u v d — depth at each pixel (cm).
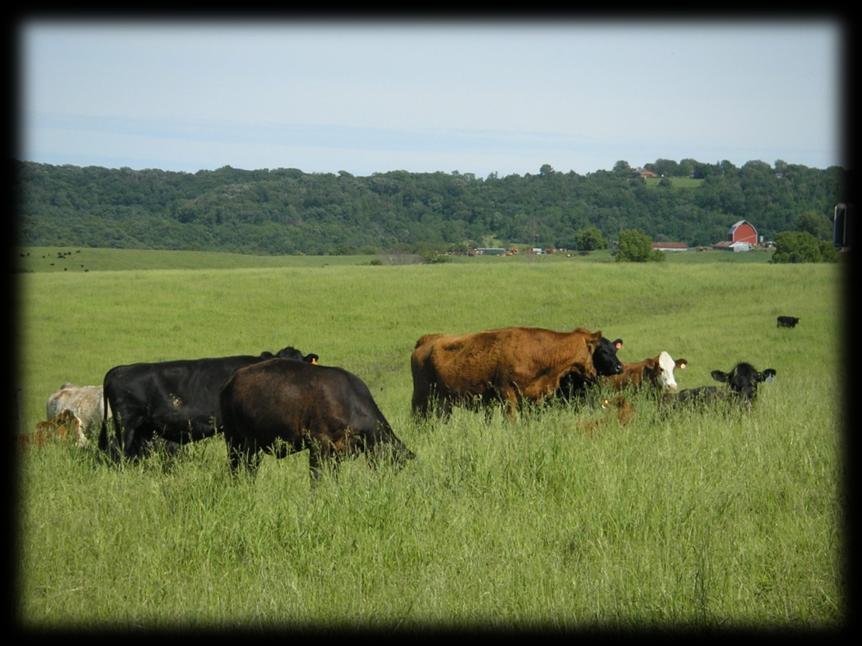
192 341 5562
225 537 933
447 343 1859
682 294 7325
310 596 817
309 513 952
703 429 1351
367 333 5909
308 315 6506
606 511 973
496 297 7181
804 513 971
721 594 787
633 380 2197
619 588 802
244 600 823
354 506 973
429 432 1426
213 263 14088
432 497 1020
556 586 805
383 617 772
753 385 1681
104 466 1339
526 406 1706
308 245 19938
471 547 908
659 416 1468
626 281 7819
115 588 849
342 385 1231
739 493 1044
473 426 1361
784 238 13400
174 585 856
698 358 4047
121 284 7525
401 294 7294
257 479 1148
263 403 1229
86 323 5972
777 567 839
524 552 885
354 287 7556
